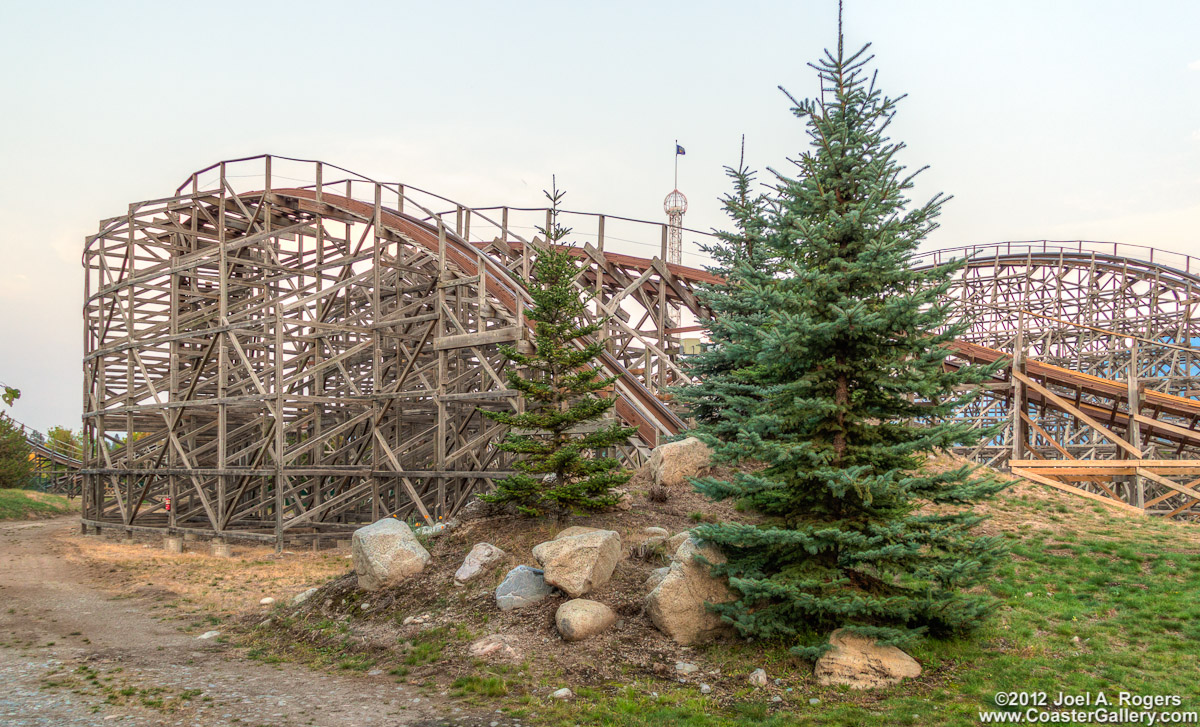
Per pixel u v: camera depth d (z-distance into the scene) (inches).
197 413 1446.9
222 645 611.8
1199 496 929.5
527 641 515.5
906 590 489.4
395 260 1307.8
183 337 1279.5
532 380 689.6
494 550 636.7
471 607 578.6
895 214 488.7
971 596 499.2
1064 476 966.4
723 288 856.3
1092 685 411.8
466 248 1168.8
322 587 716.0
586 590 553.3
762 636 479.5
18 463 2185.0
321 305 1304.1
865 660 440.5
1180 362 1673.2
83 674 511.2
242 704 440.5
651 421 938.1
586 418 671.8
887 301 450.9
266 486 1469.0
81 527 1487.5
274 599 779.4
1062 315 1854.1
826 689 430.9
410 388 1301.7
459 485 1140.5
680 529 677.9
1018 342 1177.4
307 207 1323.8
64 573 1003.9
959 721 377.7
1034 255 1872.5
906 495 464.4
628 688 445.4
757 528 449.4
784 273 518.6
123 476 1702.8
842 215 491.5
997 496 857.5
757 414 489.1
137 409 1348.4
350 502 1212.5
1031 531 727.7
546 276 689.6
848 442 495.5
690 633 504.7
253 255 1537.9
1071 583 579.8
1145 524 751.1
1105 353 1758.1
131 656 569.0
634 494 761.0
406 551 660.7
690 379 1177.4
